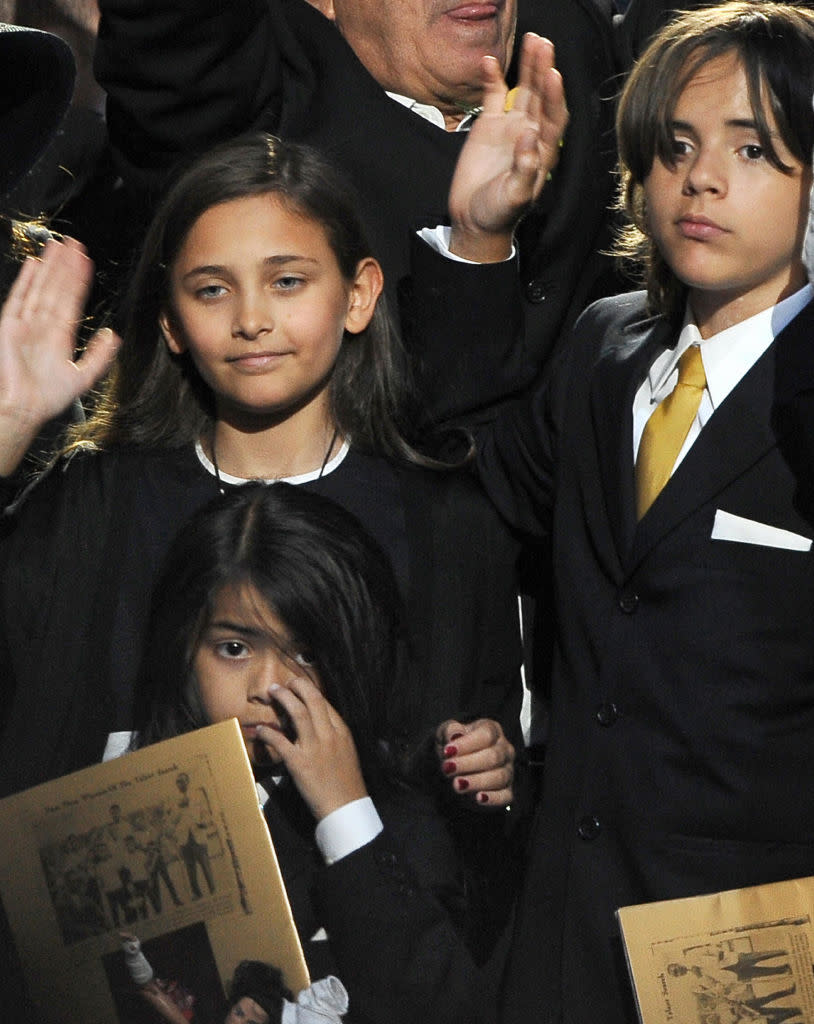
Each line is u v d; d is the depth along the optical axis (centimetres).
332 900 840
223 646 895
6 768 895
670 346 884
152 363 973
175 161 1122
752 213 810
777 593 812
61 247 923
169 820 826
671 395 859
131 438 964
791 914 805
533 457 937
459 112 1137
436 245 999
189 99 1098
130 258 1135
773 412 823
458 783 885
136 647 912
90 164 1280
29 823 834
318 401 948
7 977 846
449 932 850
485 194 970
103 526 932
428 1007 834
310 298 917
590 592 872
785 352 828
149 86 1099
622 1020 841
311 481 943
